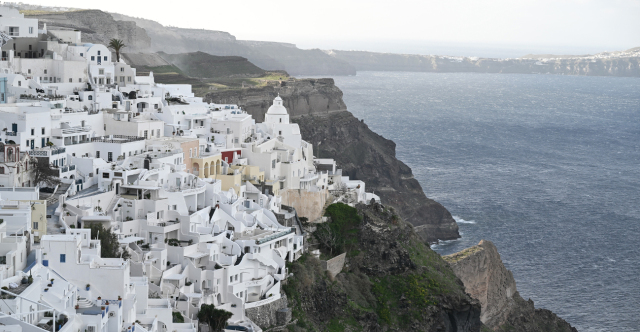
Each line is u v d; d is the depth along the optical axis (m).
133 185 158.88
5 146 147.38
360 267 195.62
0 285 95.06
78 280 111.62
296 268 172.00
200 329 134.25
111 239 134.25
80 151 172.88
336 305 177.12
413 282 197.12
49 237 112.94
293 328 158.75
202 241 155.00
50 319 96.31
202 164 189.12
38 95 192.00
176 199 161.00
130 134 188.62
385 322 187.12
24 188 136.38
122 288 112.38
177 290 140.00
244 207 177.25
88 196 150.75
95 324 100.38
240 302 151.12
